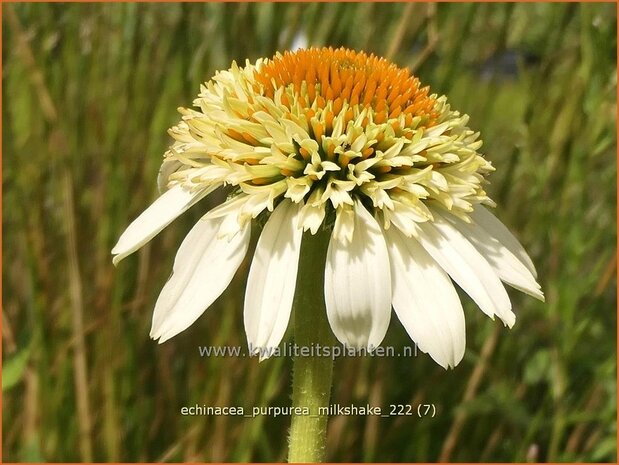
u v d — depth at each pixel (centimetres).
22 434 18
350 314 10
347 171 11
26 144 19
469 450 19
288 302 10
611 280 20
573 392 19
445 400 19
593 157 17
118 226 18
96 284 18
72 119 19
